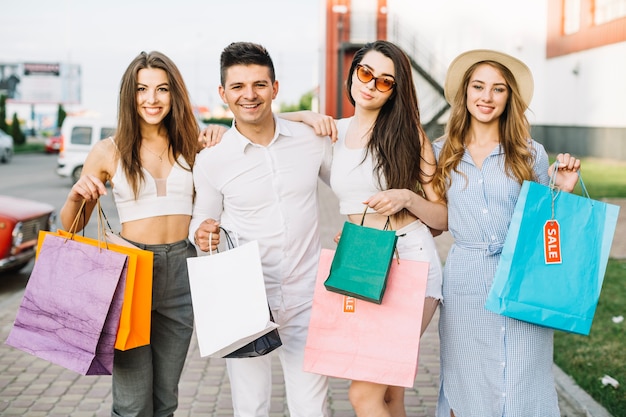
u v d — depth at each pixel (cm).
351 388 277
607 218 262
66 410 410
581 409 399
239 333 253
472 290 279
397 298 257
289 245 292
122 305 252
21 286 721
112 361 256
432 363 490
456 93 296
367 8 2086
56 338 258
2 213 664
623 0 1602
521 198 258
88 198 259
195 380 461
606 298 611
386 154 274
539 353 276
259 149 286
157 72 275
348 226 261
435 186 285
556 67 1936
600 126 1727
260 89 274
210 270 260
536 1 1988
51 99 6650
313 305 262
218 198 296
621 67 1603
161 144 287
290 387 302
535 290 258
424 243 283
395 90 278
